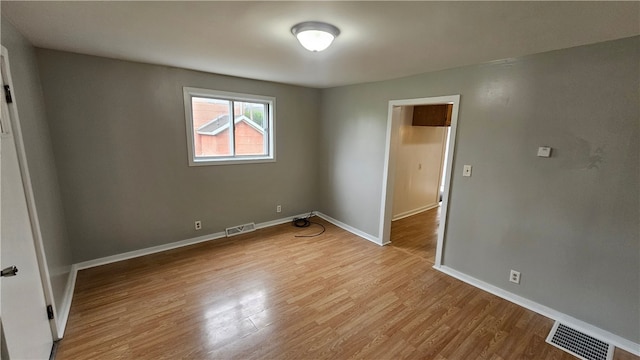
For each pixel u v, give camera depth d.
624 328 2.03
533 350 2.01
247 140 4.12
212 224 3.90
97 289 2.63
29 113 2.06
